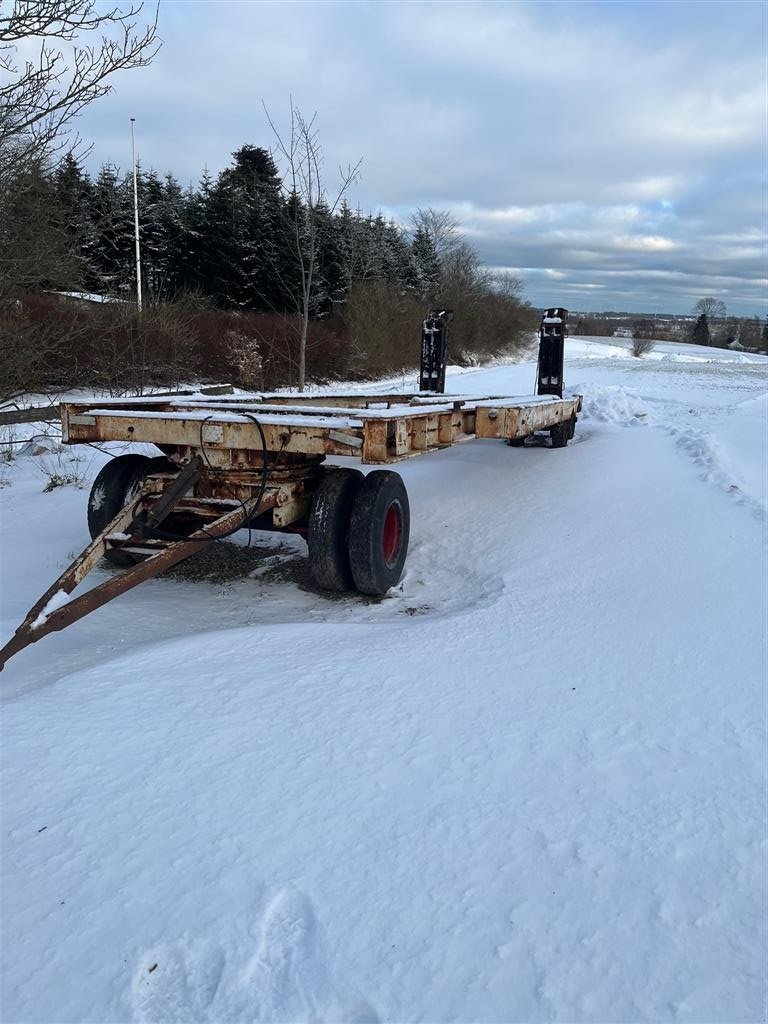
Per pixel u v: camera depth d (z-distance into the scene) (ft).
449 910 7.23
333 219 119.65
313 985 6.45
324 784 9.12
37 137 30.42
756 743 10.09
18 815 8.55
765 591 15.37
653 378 95.25
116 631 15.01
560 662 12.64
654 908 7.29
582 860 7.91
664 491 23.50
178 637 14.14
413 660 12.77
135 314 56.75
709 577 16.33
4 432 40.63
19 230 32.68
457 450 31.91
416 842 8.14
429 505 23.56
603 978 6.52
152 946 6.79
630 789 9.09
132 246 107.55
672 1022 6.13
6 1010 6.19
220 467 17.44
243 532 22.94
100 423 18.21
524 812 8.65
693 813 8.66
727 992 6.40
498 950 6.80
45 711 10.84
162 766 9.49
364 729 10.41
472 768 9.48
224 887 7.47
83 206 48.16
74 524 23.72
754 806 8.80
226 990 6.39
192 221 120.78
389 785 9.11
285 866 7.76
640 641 13.37
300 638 13.84
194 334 69.82
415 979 6.51
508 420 19.33
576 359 156.46
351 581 17.61
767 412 51.88
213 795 8.91
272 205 119.85
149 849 8.00
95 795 8.91
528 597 16.15
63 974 6.53
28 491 30.04
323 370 96.94
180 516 18.22
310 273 53.93
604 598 15.67
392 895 7.41
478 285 171.53
